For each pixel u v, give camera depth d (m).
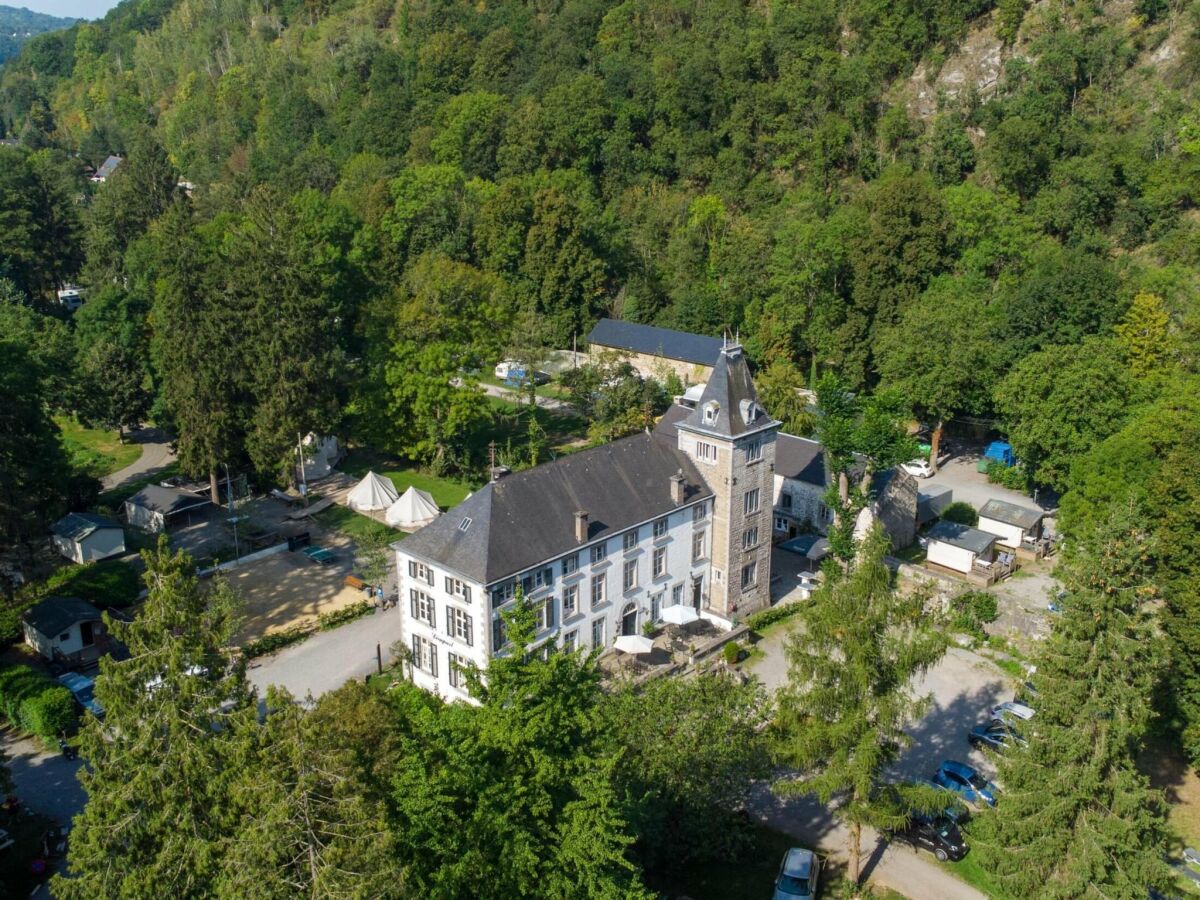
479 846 32.41
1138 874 39.69
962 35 141.38
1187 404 71.31
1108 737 39.94
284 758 31.41
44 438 76.12
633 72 160.25
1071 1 135.75
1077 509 71.69
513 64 180.12
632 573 64.69
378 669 63.44
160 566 36.06
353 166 165.38
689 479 68.06
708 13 164.62
